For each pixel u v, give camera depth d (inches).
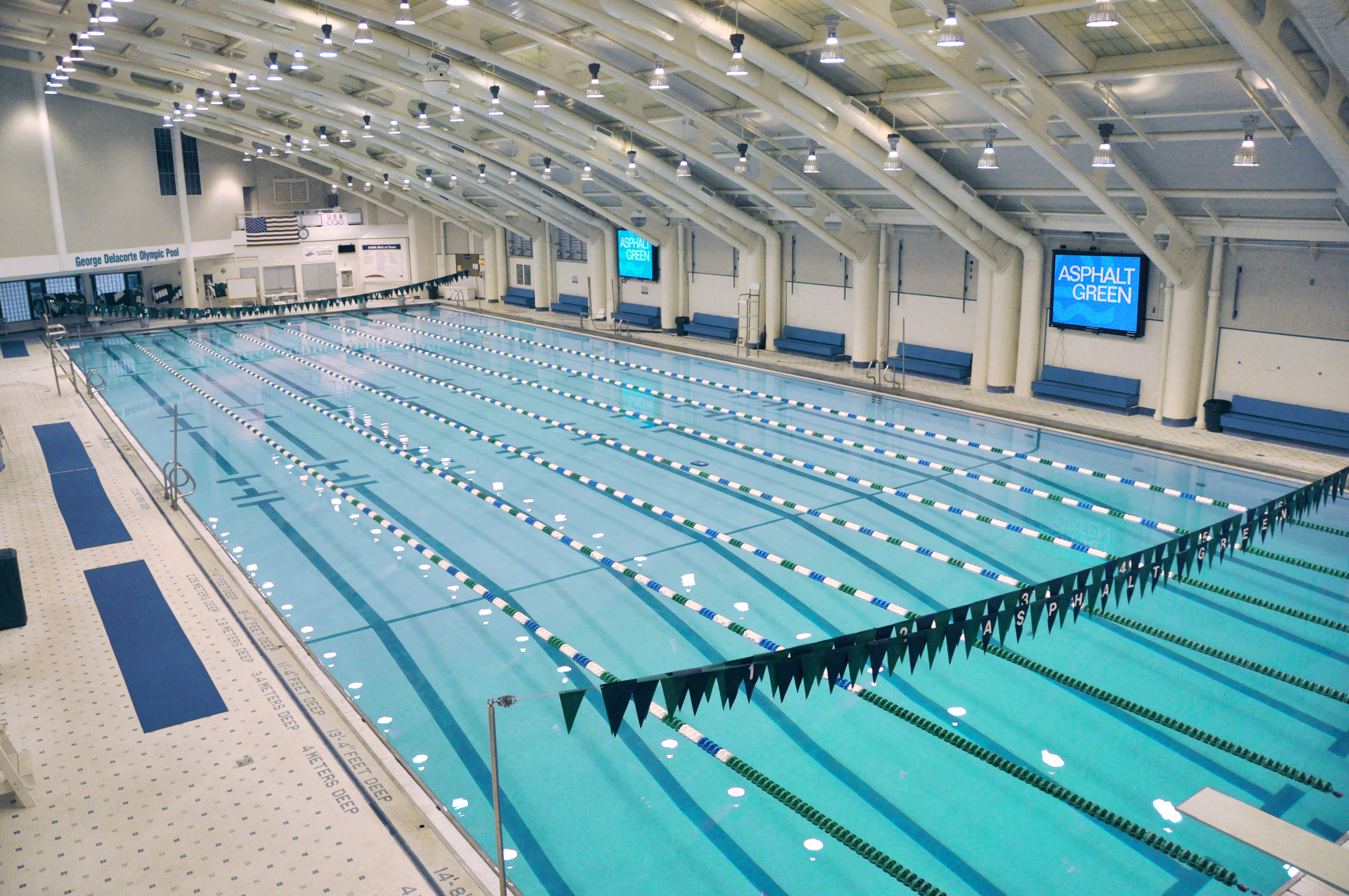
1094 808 281.9
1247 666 362.0
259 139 1278.3
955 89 519.5
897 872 256.2
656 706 337.4
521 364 991.0
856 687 348.8
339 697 335.6
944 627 244.5
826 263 952.9
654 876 255.8
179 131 1296.8
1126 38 457.7
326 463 634.2
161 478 596.4
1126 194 616.1
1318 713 330.6
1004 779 296.4
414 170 1285.7
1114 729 321.4
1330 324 603.2
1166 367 676.1
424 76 721.0
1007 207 724.0
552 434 705.0
